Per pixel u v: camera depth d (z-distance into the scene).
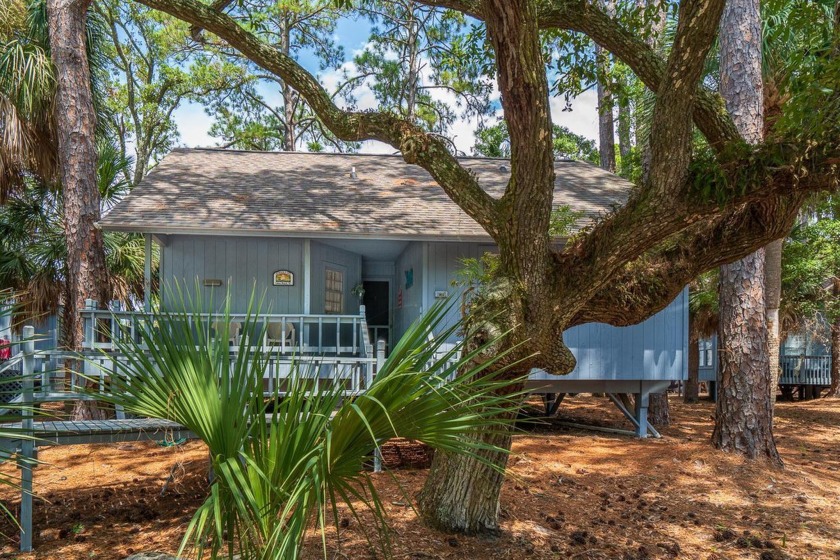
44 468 7.77
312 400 2.62
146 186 10.45
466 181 4.89
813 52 4.19
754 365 8.26
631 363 9.71
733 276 8.34
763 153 4.07
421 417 2.53
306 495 2.27
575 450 8.70
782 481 7.47
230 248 10.07
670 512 6.31
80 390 2.70
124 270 13.12
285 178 11.62
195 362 2.61
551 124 4.25
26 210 12.42
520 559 4.70
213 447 2.58
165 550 4.86
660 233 4.36
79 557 4.85
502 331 4.36
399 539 4.88
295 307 10.14
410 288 10.89
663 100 4.18
